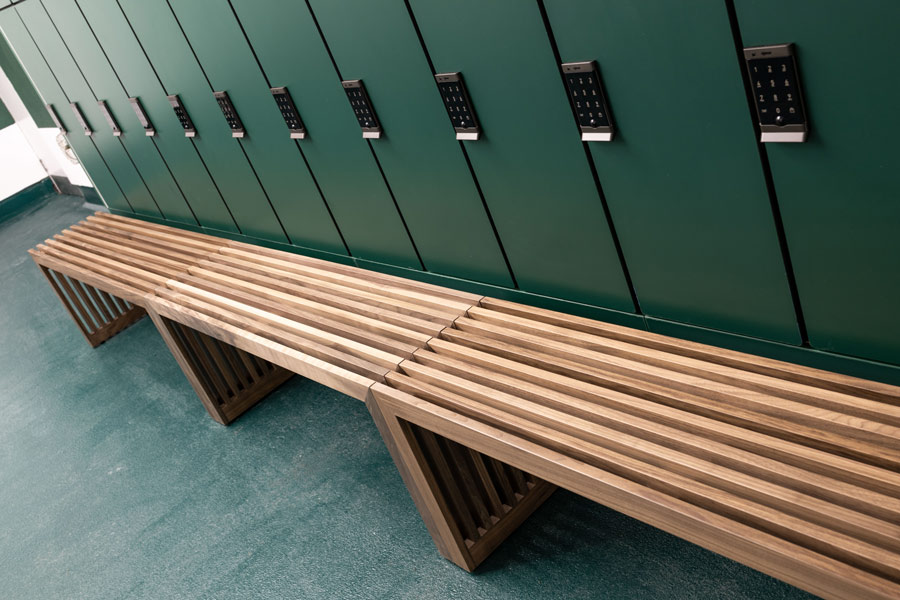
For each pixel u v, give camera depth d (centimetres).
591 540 232
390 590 240
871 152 126
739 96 138
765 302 162
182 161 370
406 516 267
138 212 466
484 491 241
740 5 128
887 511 125
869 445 139
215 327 292
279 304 285
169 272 357
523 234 211
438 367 214
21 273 696
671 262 176
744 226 154
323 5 216
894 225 130
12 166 892
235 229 375
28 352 523
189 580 271
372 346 237
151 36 313
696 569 209
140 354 466
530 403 185
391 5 194
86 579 289
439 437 224
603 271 195
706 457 151
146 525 309
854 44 118
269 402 366
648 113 155
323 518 279
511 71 176
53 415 425
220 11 262
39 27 400
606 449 164
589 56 158
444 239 242
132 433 381
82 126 440
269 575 261
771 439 147
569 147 178
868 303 143
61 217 824
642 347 188
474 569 237
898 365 146
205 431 361
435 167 222
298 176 292
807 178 137
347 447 314
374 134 233
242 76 277
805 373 158
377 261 286
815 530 128
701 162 153
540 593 220
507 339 212
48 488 357
